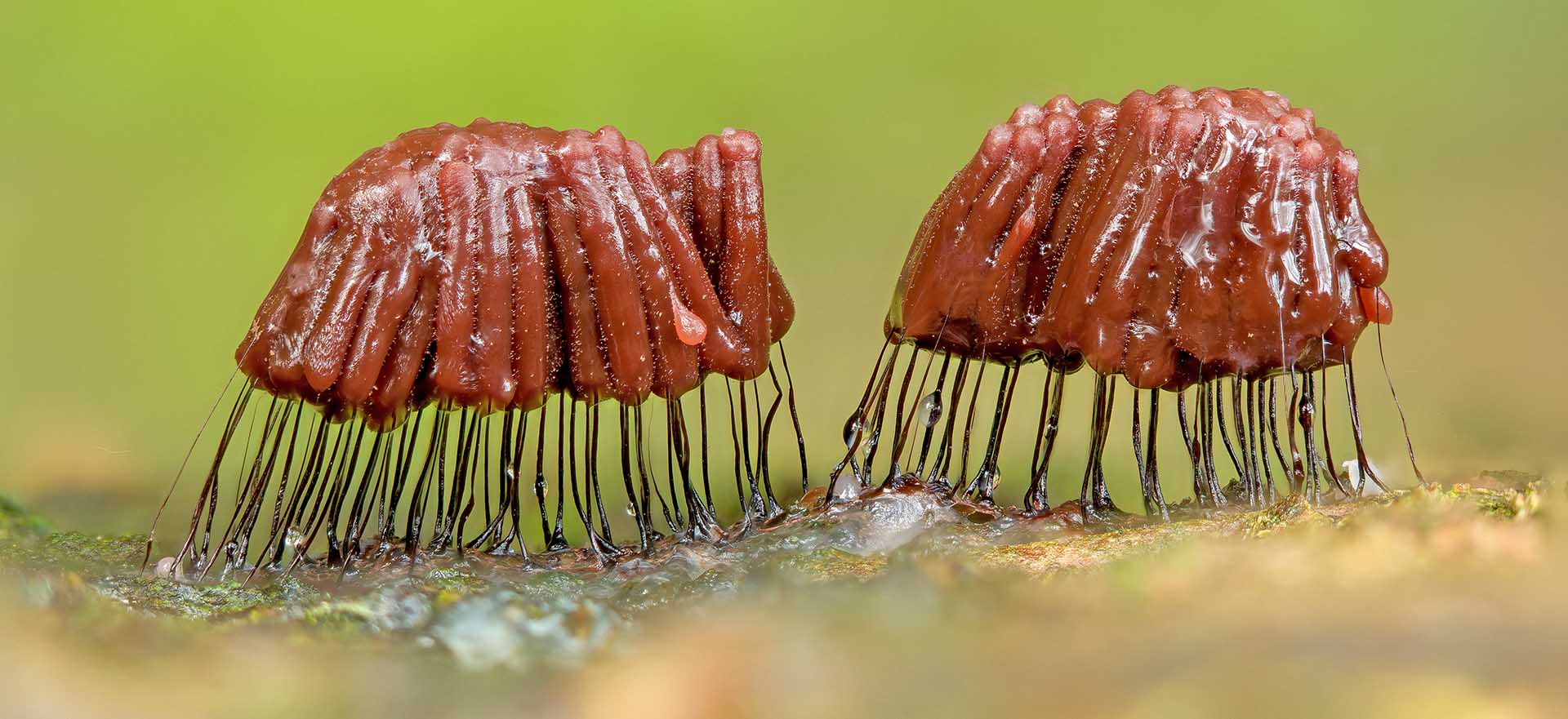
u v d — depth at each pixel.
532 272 0.08
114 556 0.08
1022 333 0.08
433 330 0.08
